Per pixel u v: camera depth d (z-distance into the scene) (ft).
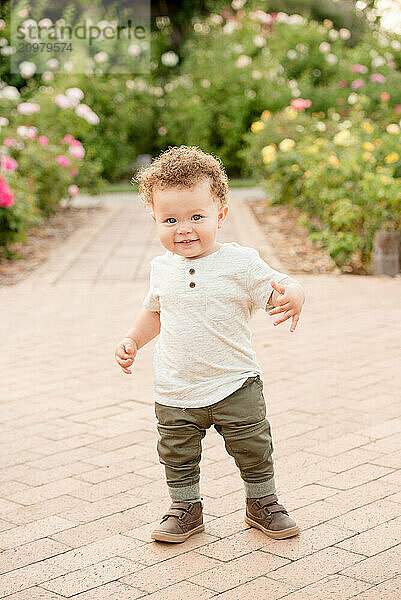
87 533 10.85
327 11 81.05
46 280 29.30
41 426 15.20
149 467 13.12
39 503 11.89
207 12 75.61
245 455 10.38
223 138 60.64
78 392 17.21
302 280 28.02
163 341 10.46
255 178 48.21
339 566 9.64
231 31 63.26
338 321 22.53
